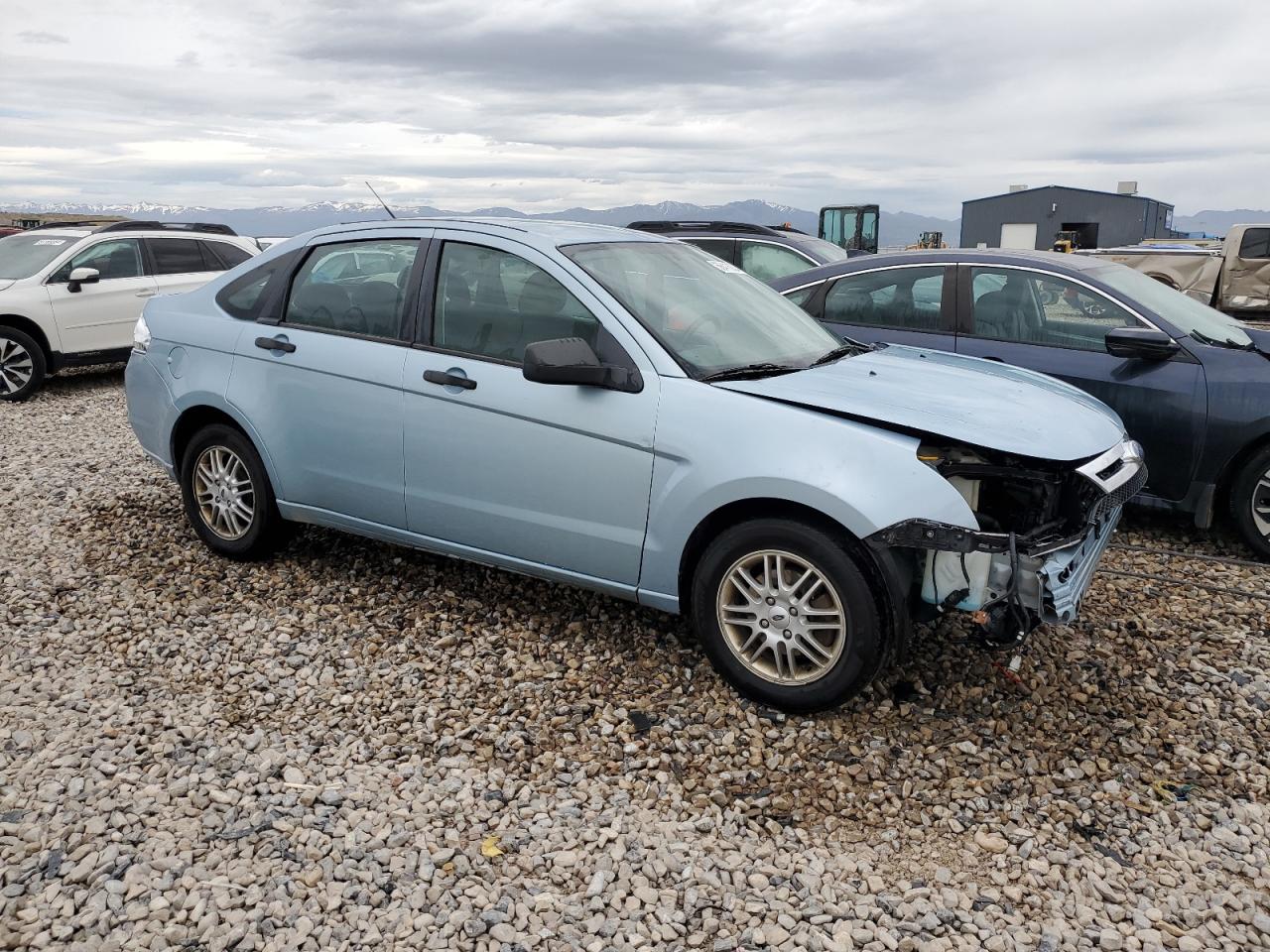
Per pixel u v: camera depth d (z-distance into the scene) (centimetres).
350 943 259
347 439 458
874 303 644
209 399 500
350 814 313
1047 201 4456
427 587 493
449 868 290
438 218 458
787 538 356
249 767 339
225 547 520
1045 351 586
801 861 296
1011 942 262
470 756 351
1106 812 322
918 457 342
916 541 333
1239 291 1884
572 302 405
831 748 356
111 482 689
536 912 273
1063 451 355
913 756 352
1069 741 363
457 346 429
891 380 401
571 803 322
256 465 497
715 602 379
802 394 367
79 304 1087
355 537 559
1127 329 553
